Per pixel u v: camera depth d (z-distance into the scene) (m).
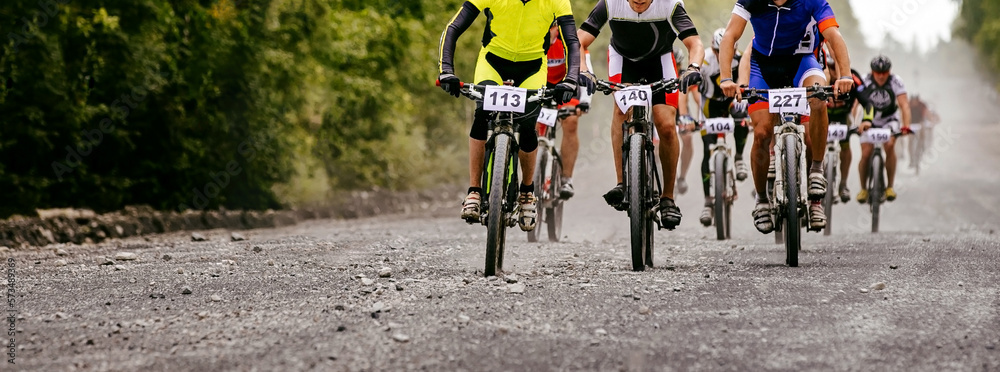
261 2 19.03
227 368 4.46
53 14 14.31
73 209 14.82
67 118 14.40
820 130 8.80
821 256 9.41
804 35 8.59
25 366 4.56
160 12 16.39
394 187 26.12
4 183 13.50
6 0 13.63
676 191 14.88
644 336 5.10
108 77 15.43
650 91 7.91
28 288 7.21
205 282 7.42
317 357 4.64
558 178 11.84
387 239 12.08
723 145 12.66
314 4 20.62
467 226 15.86
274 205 19.31
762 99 8.16
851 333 5.12
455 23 7.74
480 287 6.84
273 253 9.95
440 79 7.52
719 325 5.36
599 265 8.55
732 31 8.45
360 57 25.78
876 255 9.38
